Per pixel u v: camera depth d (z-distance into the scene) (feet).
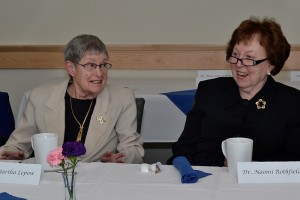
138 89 10.43
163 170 5.65
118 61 12.70
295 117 6.51
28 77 13.12
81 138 7.22
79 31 12.87
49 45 12.93
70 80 7.65
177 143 7.22
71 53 7.22
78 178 5.35
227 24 12.39
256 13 12.28
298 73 11.34
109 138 7.35
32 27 12.98
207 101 6.97
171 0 12.46
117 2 12.63
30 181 5.21
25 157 7.36
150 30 12.65
